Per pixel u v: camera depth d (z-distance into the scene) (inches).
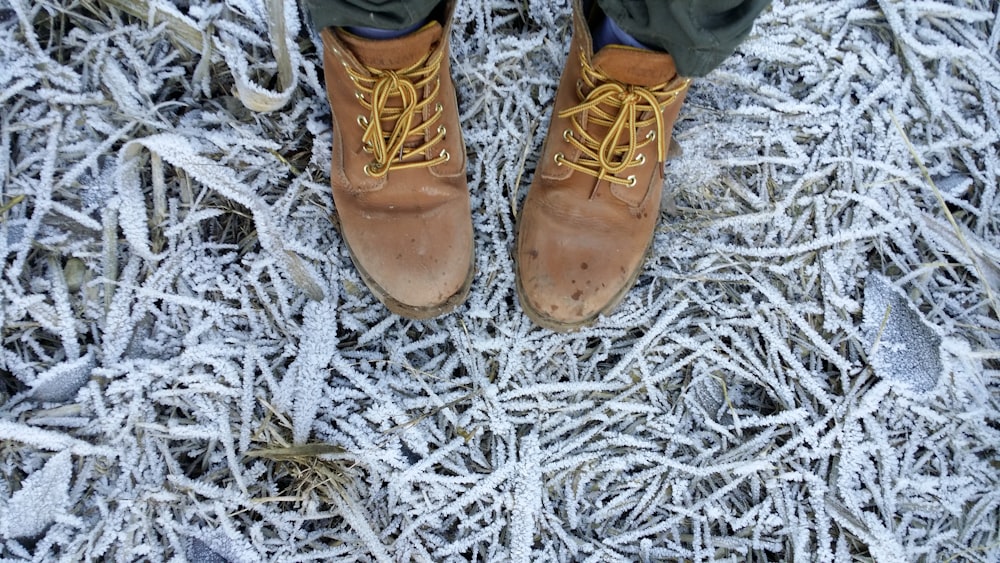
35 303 36.6
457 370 41.2
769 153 42.6
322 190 39.8
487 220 41.4
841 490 39.9
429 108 33.6
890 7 42.6
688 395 41.3
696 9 26.7
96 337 37.7
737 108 42.5
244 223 39.9
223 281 38.8
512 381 40.4
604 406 40.4
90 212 37.8
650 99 32.3
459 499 38.9
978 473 40.7
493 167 41.3
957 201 42.4
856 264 42.1
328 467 38.0
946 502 40.1
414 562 39.0
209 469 38.2
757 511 40.1
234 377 38.0
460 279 37.6
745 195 42.3
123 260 38.4
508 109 41.7
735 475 40.8
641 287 41.6
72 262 37.8
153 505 37.2
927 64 43.6
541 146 42.0
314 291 39.9
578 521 40.1
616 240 37.4
